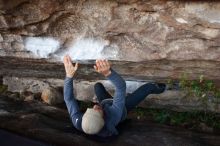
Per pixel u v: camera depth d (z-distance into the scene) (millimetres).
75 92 5570
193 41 4055
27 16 4246
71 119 4418
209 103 4938
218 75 4531
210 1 3586
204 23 3773
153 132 4508
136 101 4559
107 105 4082
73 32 4387
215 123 4977
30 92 5875
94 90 5203
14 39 4621
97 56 4547
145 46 4289
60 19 4273
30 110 5191
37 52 4742
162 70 4691
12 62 5254
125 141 4270
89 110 3859
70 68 3924
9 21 4328
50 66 5164
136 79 5082
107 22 4133
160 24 4004
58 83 5707
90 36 4371
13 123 4676
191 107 5074
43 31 4422
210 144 4234
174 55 4270
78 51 4570
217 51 4082
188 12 3725
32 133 4477
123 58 4500
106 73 3781
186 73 4637
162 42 4168
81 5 4047
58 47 4590
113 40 4352
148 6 3832
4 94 5934
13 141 4355
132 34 4219
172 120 5117
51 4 4074
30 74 5656
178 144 4242
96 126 3797
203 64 4348
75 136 4340
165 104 5199
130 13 3980
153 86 4637
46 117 4926
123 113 4336
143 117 5270
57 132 4469
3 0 3992
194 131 4688
